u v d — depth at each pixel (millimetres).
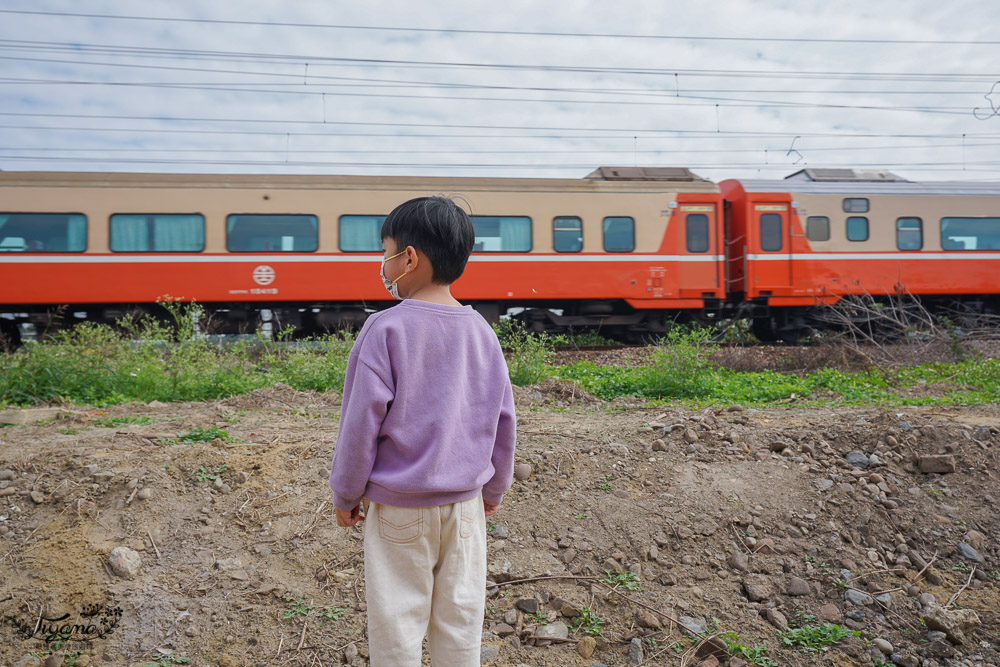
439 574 1679
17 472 3271
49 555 2740
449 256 1727
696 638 2533
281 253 11898
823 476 3557
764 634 2600
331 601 2625
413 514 1608
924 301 14172
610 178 13172
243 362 7930
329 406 5973
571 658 2443
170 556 2812
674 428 4090
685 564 2916
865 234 13664
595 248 12773
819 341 11961
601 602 2689
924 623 2672
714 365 9883
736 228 13781
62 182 11367
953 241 13844
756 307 13883
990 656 2533
